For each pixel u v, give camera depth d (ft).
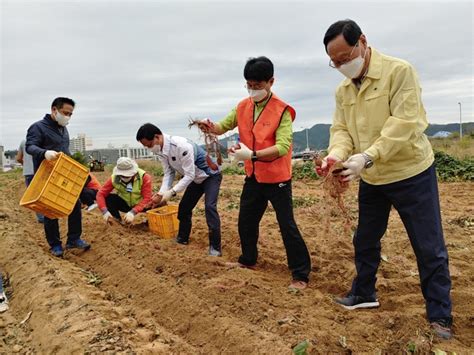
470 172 43.09
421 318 11.49
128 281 15.90
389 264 16.57
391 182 11.34
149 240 20.24
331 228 22.45
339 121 12.50
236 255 19.03
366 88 11.13
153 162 86.74
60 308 13.06
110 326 11.64
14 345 12.13
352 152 12.34
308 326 11.46
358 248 12.73
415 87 10.63
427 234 11.08
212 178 18.75
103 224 23.88
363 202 12.42
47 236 19.34
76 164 17.81
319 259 17.25
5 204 34.99
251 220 15.80
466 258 17.76
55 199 17.30
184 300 13.41
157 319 13.21
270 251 18.62
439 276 11.06
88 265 18.48
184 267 15.88
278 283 15.10
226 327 11.57
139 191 22.77
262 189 15.02
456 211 27.91
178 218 20.21
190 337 12.07
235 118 16.11
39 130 18.28
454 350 10.28
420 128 10.73
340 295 14.28
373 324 11.52
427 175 11.07
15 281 16.49
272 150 13.64
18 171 104.27
